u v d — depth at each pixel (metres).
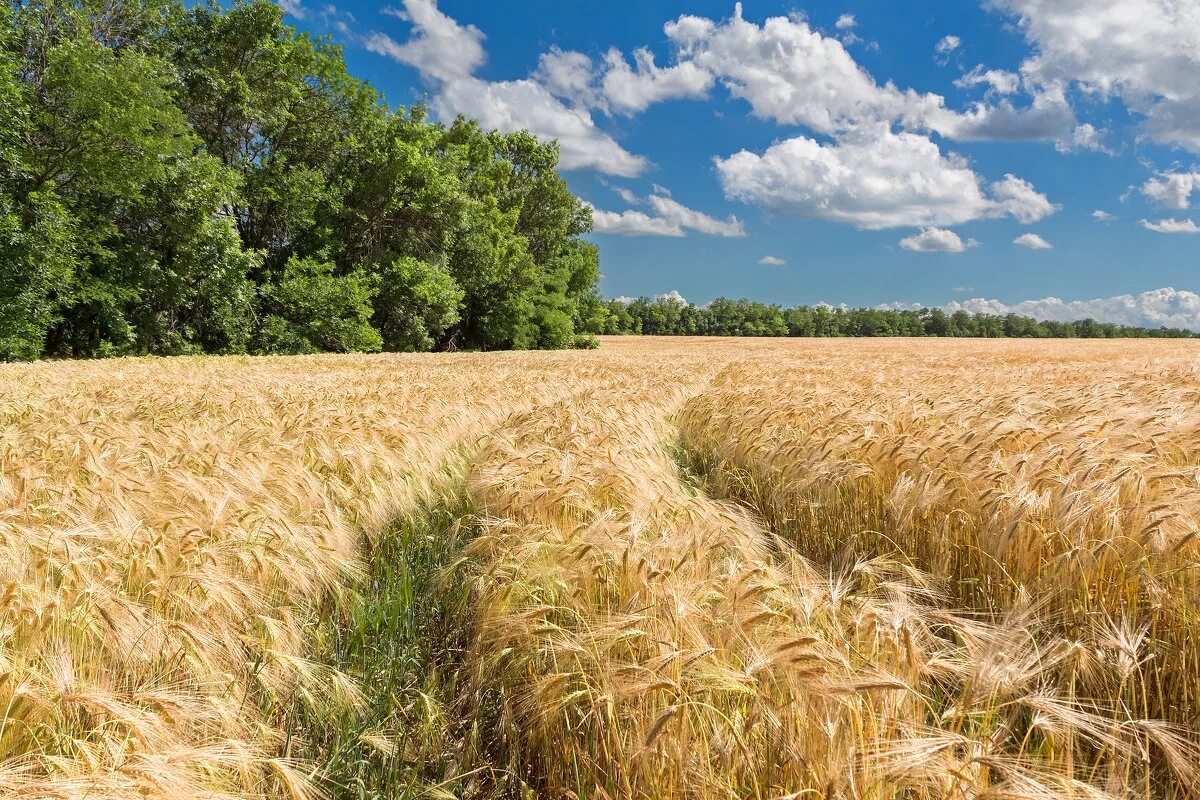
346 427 6.00
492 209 46.75
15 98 21.77
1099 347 50.97
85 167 23.64
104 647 2.31
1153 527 2.77
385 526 4.32
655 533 3.13
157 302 28.20
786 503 5.02
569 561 2.78
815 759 1.72
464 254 45.00
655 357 32.94
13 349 21.56
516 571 2.82
